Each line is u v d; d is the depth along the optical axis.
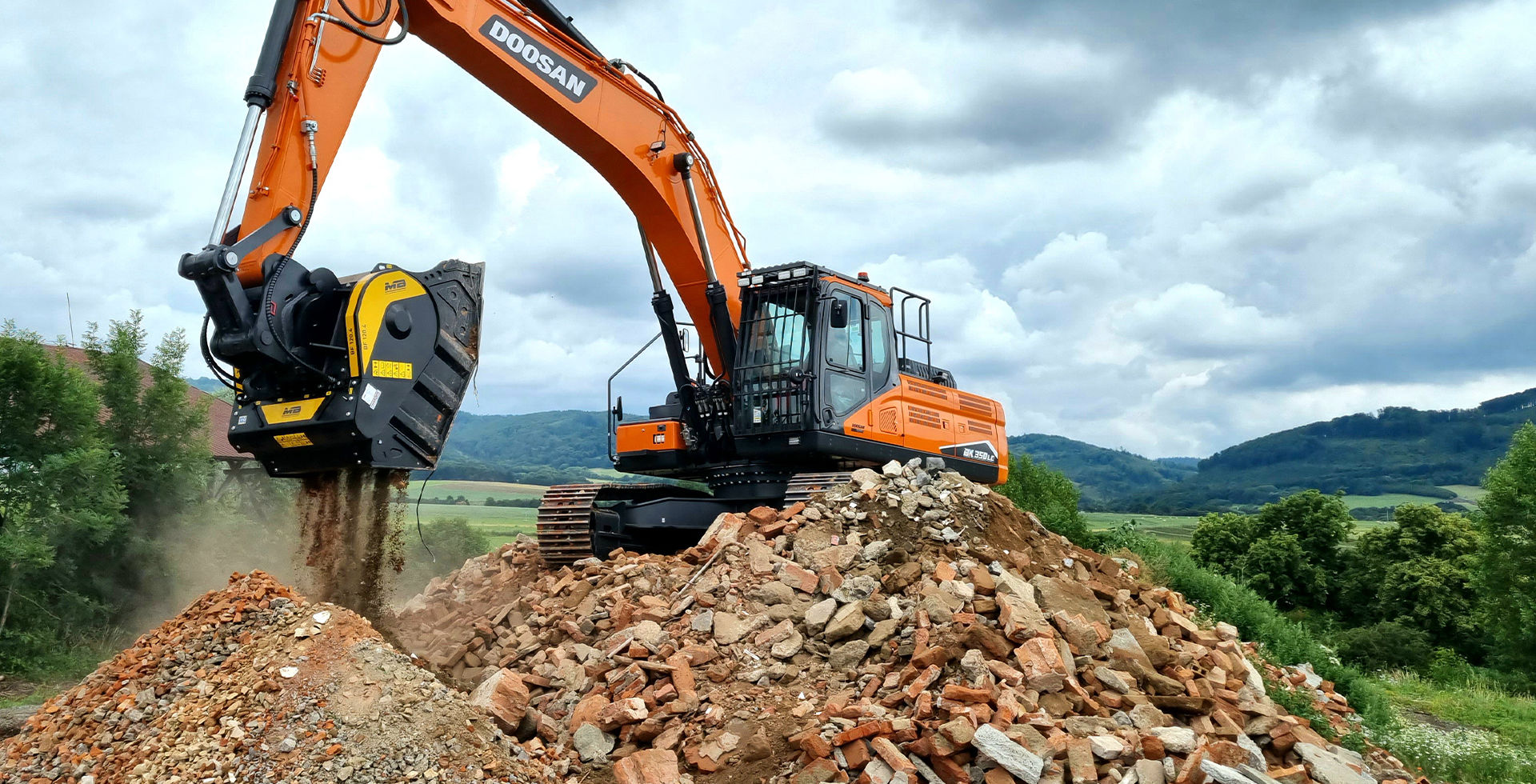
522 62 9.34
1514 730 13.67
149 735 5.62
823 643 7.27
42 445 14.23
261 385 7.12
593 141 9.96
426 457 7.45
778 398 10.34
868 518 8.61
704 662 7.20
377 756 5.43
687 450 11.30
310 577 7.28
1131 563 12.29
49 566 13.81
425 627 8.99
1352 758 6.81
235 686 5.77
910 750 5.80
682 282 11.03
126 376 16.08
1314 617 36.81
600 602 8.42
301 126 7.30
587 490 10.66
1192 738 5.91
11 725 7.86
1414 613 33.62
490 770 5.62
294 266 7.07
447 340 7.61
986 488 9.14
